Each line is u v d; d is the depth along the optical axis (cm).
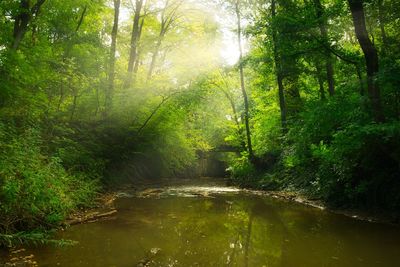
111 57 1912
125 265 624
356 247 758
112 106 1955
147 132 2267
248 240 834
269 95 2383
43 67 1454
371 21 1320
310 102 1622
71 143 1492
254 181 2227
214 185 2448
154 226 966
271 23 1379
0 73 1223
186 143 2797
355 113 1061
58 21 1761
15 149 835
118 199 1486
